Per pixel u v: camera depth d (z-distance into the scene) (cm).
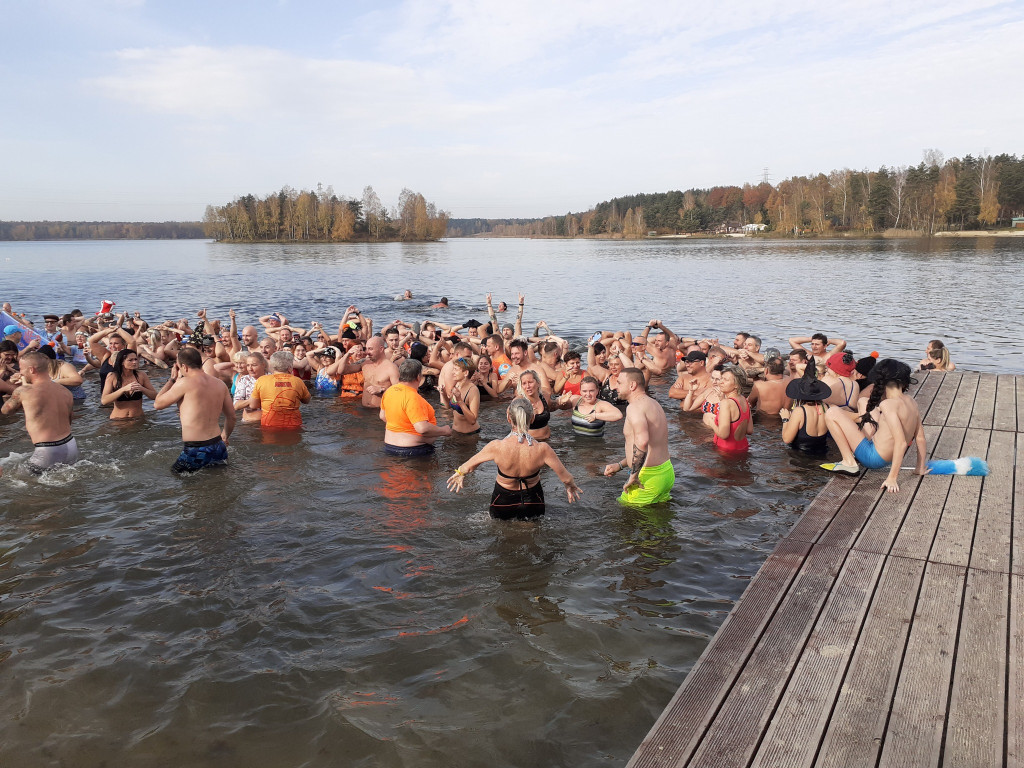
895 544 552
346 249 12650
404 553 609
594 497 744
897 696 356
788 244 10650
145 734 379
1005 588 473
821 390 881
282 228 17762
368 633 482
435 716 395
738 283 4209
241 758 360
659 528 662
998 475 724
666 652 458
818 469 829
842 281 4078
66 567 579
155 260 8706
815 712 346
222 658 452
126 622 496
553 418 1087
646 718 392
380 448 915
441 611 512
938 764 305
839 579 493
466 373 965
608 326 2455
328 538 639
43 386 795
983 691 358
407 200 18600
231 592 539
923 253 6744
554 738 376
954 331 2162
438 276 5378
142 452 882
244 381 1091
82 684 423
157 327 1619
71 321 1619
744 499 736
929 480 715
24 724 386
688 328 2378
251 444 929
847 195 13162
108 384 1023
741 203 18738
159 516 686
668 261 7250
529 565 586
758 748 320
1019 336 2042
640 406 711
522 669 439
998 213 11825
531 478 671
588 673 435
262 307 3069
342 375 1228
